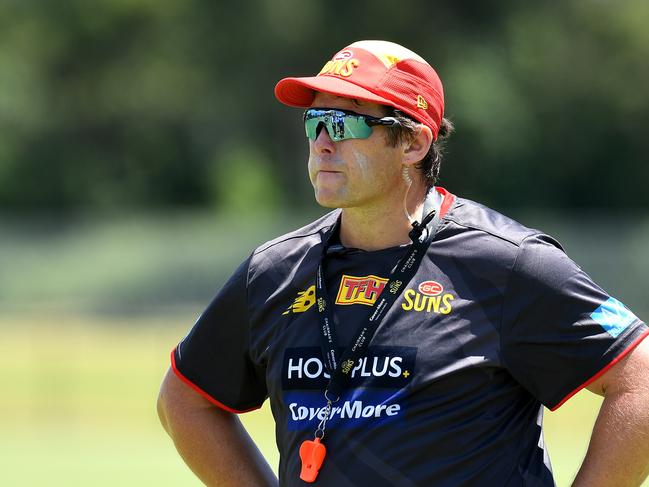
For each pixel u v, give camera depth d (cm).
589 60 15638
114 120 16588
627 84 15588
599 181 15762
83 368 7712
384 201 1375
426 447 1262
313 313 1358
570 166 15675
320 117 1367
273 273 1412
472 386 1278
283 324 1377
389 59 1367
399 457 1264
